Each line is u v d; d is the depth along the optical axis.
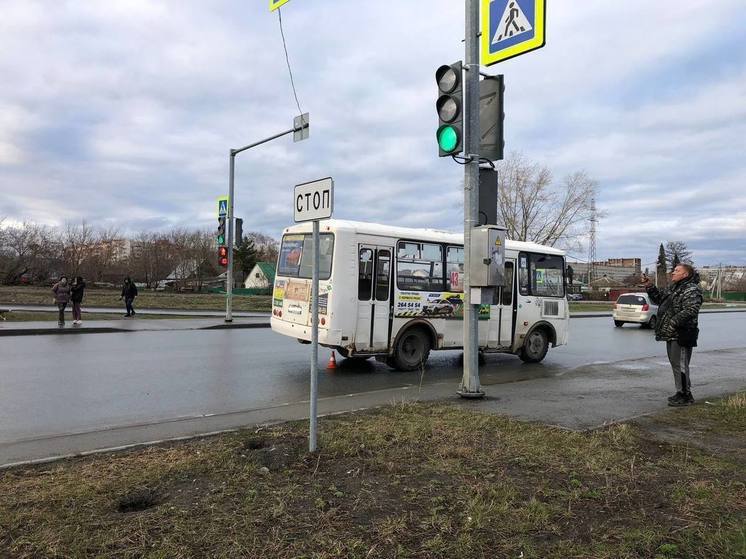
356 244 10.18
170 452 4.91
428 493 3.97
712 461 4.81
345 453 4.81
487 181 7.71
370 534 3.33
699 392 8.45
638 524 3.55
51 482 4.14
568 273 13.33
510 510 3.70
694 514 3.71
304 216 5.05
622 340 19.14
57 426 6.38
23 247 48.75
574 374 10.27
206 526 3.37
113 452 4.98
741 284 94.75
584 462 4.73
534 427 5.88
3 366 10.45
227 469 4.39
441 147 7.46
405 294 10.75
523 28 6.85
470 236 7.59
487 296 7.51
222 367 10.84
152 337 16.28
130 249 59.47
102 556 3.01
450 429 5.69
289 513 3.59
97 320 20.45
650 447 5.26
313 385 4.85
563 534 3.41
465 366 7.70
